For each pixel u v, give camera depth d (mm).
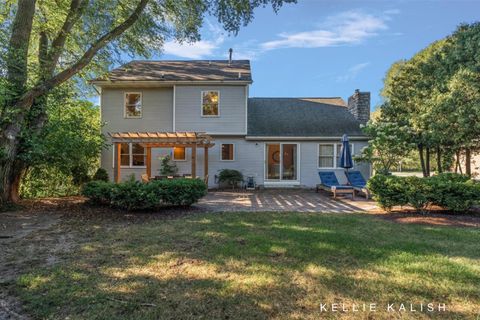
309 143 14859
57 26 10508
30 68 8891
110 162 14977
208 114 14602
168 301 2990
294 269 3842
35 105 8977
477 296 3117
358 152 14680
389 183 7898
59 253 4500
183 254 4449
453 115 10875
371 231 5867
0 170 8094
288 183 14906
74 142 9672
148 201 7547
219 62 17406
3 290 3242
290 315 2736
